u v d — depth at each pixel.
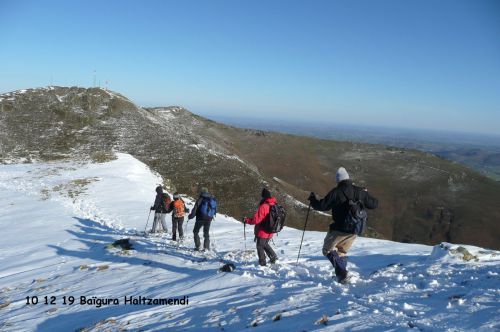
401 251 12.48
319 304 5.95
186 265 10.58
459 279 7.29
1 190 31.89
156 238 15.66
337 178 7.55
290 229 18.42
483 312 5.10
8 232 19.33
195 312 6.45
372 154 132.00
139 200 26.92
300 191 82.75
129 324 6.36
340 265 7.49
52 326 7.07
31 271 12.09
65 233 18.03
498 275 7.24
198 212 12.59
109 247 13.67
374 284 7.37
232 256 11.52
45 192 30.27
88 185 31.98
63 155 59.97
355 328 4.81
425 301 5.90
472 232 80.69
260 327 5.33
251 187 58.84
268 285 7.48
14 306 8.67
